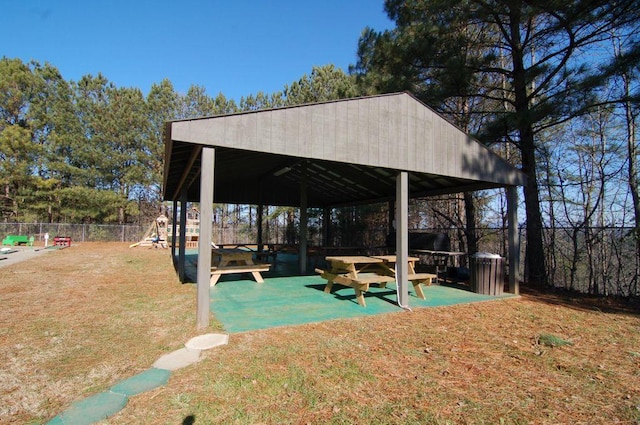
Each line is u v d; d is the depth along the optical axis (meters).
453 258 11.05
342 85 14.58
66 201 22.78
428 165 5.99
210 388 2.74
